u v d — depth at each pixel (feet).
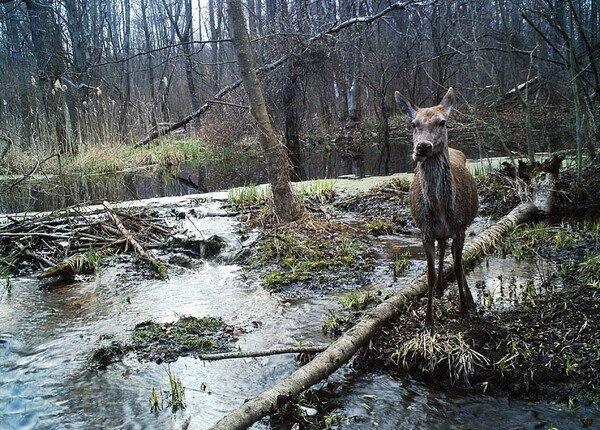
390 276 20.03
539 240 21.79
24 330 17.52
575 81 26.00
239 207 31.01
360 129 72.79
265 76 53.26
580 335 13.58
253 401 11.83
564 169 29.07
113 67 90.99
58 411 13.16
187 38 78.43
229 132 64.49
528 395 12.53
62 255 23.93
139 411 13.02
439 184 14.12
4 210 36.99
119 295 20.16
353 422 12.16
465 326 14.56
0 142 50.31
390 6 49.08
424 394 13.01
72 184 46.80
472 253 20.24
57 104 56.24
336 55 60.44
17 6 62.59
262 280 20.77
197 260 23.56
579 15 30.73
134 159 57.11
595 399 11.93
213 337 16.33
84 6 77.00
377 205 29.86
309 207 29.32
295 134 59.93
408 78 79.36
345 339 14.05
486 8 60.64
